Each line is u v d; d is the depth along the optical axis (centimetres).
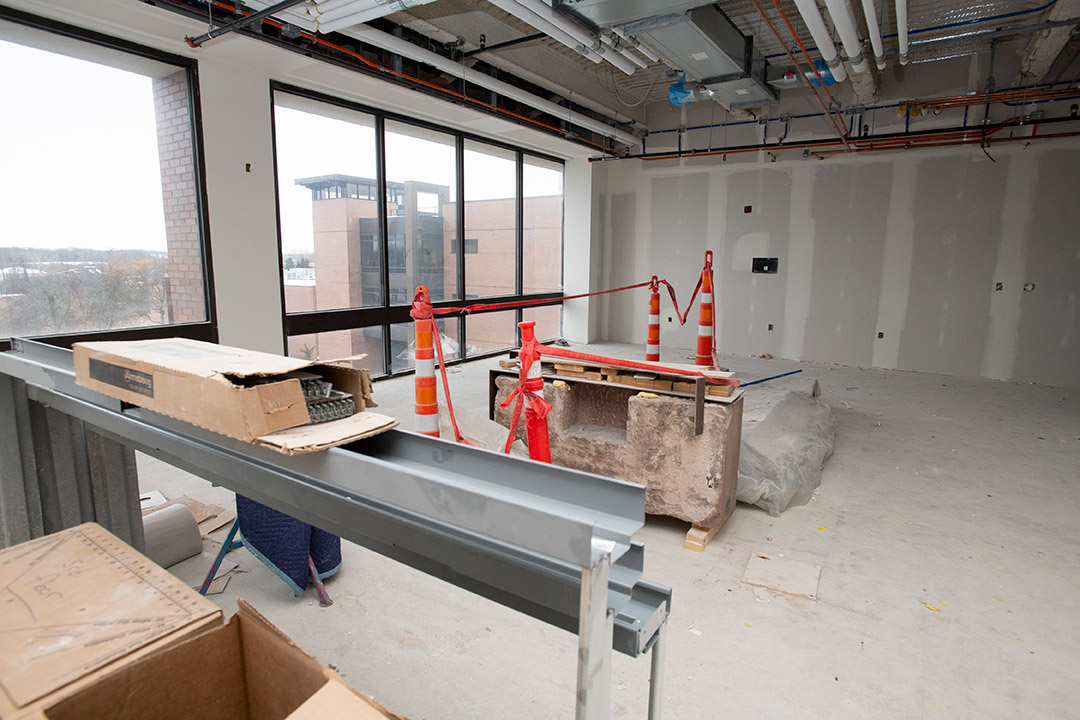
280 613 204
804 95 675
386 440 118
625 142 740
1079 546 260
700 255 773
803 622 204
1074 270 571
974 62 584
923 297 644
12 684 86
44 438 181
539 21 342
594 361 276
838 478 339
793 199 701
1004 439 410
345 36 424
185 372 110
